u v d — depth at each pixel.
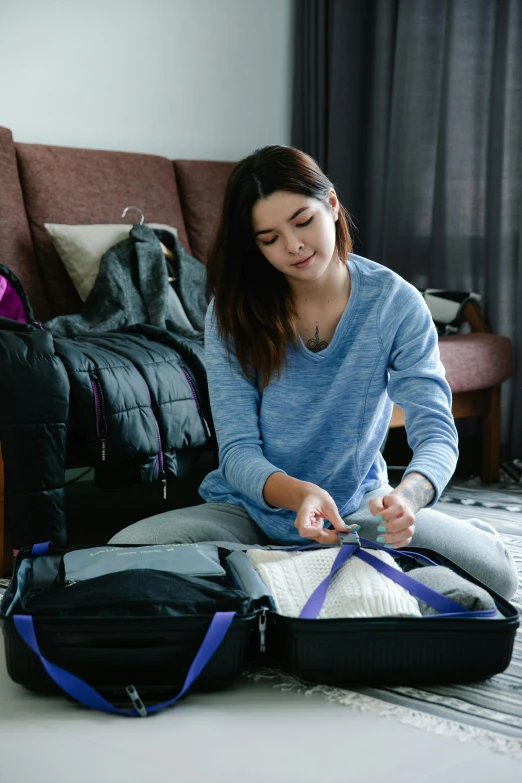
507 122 3.04
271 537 1.63
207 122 3.46
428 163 3.29
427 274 3.35
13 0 2.93
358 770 1.09
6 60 2.93
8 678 1.37
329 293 1.57
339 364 1.58
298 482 1.47
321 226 1.44
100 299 2.69
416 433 1.54
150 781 1.07
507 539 2.28
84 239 2.78
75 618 1.23
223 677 1.28
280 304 1.55
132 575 1.29
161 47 3.30
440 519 1.60
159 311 2.72
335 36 3.48
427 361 1.57
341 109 3.50
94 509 2.63
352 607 1.31
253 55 3.56
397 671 1.30
